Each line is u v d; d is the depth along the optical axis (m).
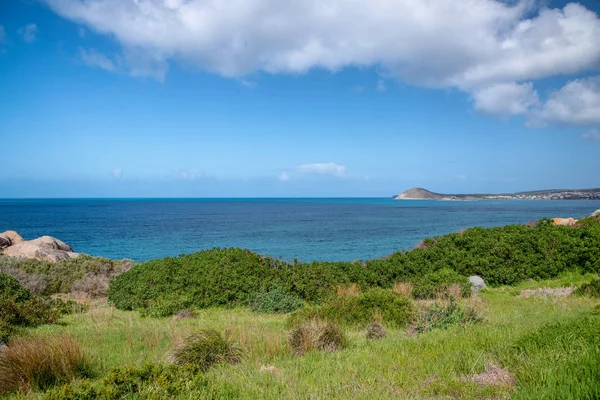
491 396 5.30
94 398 5.60
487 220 87.62
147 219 100.50
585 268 19.66
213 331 8.69
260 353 8.44
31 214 126.25
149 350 9.16
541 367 5.59
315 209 171.62
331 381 6.06
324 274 19.25
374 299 13.23
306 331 9.05
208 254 21.27
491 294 17.42
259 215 121.25
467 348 7.34
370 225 77.38
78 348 7.86
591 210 126.88
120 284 19.09
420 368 6.49
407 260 21.55
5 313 12.12
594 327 6.98
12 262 22.36
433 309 11.35
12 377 6.78
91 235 58.94
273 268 20.11
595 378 4.84
